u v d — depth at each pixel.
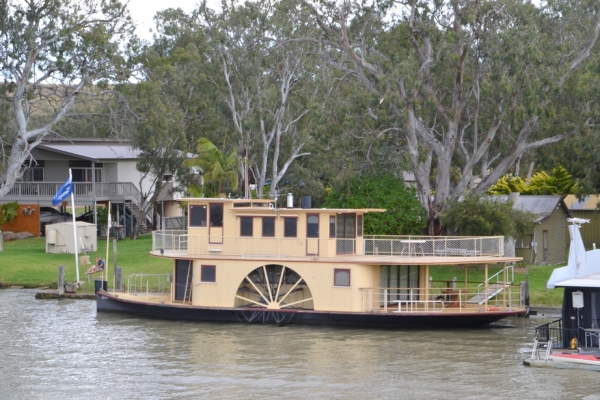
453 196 61.44
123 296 50.25
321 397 33.03
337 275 44.84
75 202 77.94
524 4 59.19
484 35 58.59
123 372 36.75
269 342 41.94
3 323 46.88
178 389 34.28
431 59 60.44
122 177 84.00
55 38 63.69
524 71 57.00
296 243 46.12
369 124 61.25
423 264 44.62
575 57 63.16
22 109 67.12
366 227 61.22
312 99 64.56
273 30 72.44
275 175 72.44
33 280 59.53
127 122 69.81
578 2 64.19
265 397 33.06
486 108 64.50
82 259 61.91
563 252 67.69
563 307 38.22
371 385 34.50
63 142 86.19
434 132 70.62
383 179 63.09
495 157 66.25
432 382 34.88
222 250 47.12
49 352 40.34
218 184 72.19
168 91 76.69
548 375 35.75
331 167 63.44
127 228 83.69
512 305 47.59
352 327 44.97
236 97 75.62
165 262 61.38
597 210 70.50
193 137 82.50
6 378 36.03
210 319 46.72
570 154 63.06
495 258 45.72
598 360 36.38
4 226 79.69
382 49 62.62
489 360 38.31
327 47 71.62
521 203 66.12
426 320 44.38
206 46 77.12
